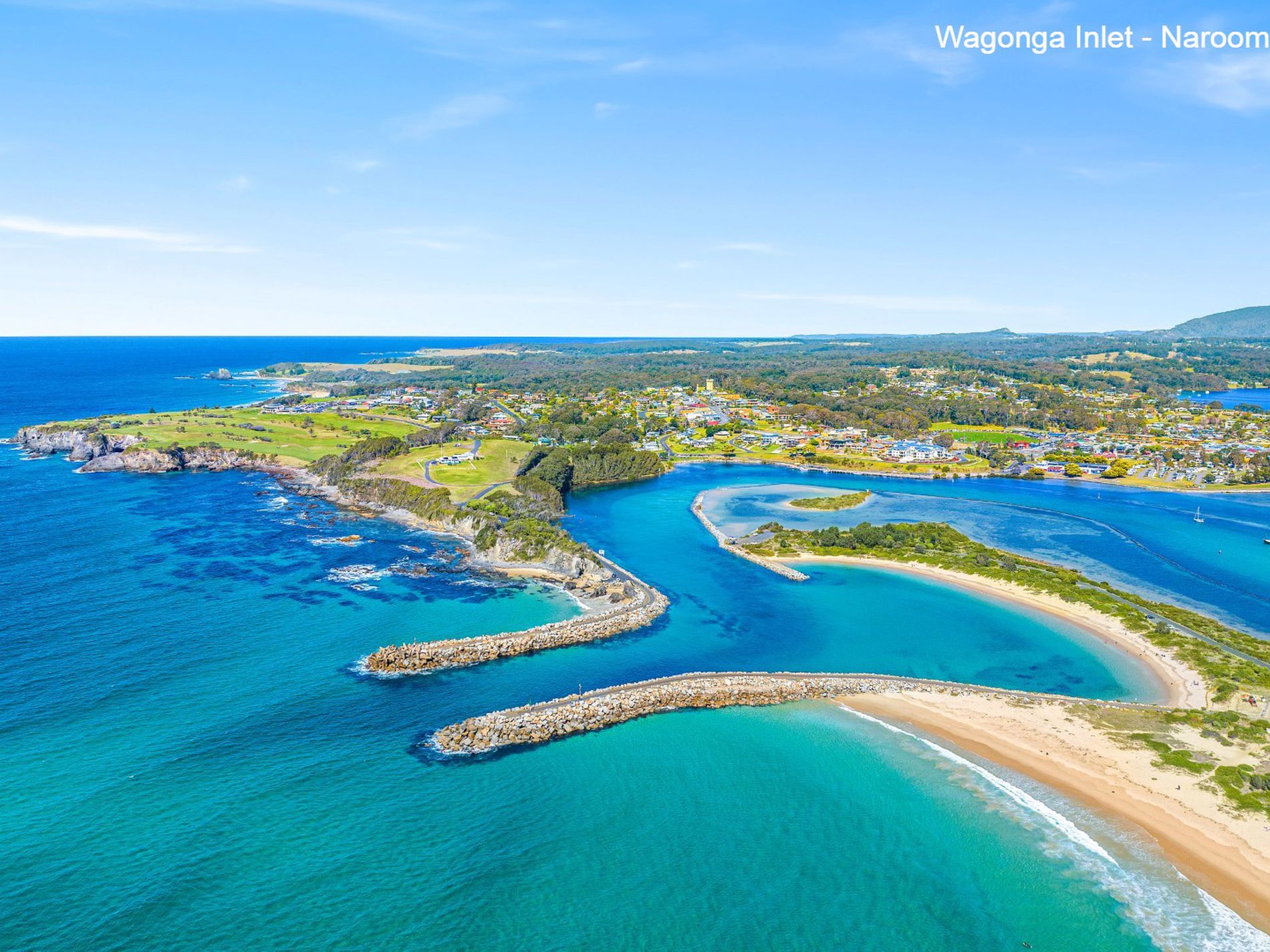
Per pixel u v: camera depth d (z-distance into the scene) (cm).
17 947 6119
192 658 11162
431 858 7381
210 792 8138
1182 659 11975
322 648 11719
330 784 8375
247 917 6575
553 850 7575
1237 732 9638
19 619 12362
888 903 7019
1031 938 6650
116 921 6444
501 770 8775
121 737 9050
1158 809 8225
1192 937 6638
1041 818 8144
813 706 10469
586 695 10362
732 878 7294
